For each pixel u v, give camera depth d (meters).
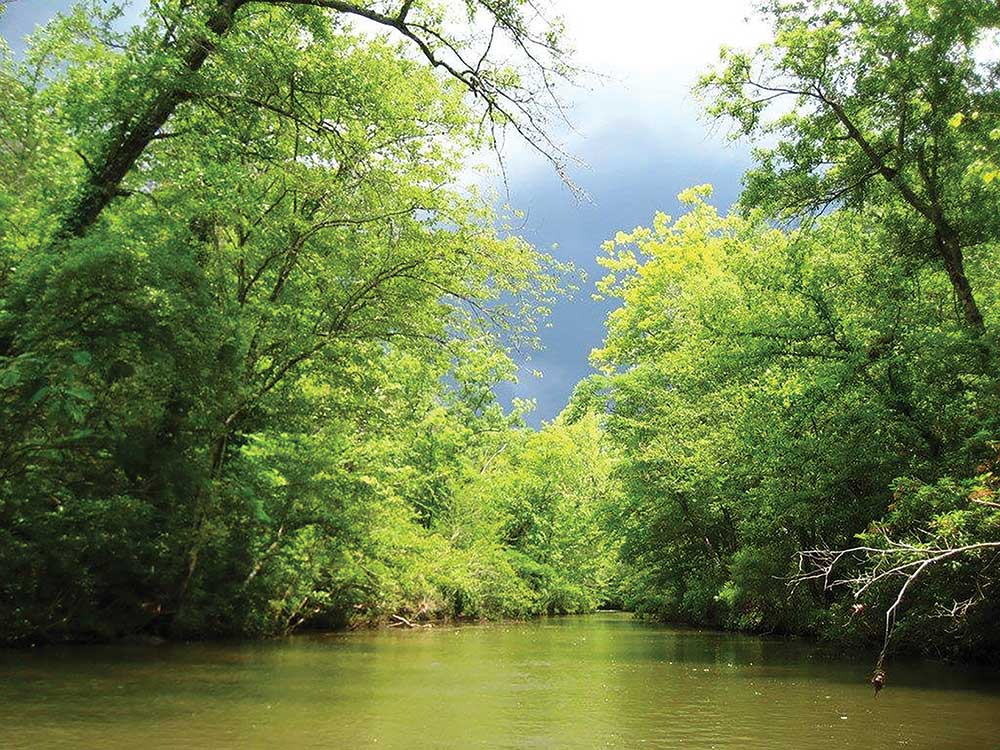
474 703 10.98
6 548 15.60
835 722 9.59
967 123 17.03
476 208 21.22
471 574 37.03
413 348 21.78
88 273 13.17
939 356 17.09
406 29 15.95
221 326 16.08
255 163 18.14
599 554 51.38
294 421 21.41
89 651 16.69
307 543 24.03
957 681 13.30
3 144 15.88
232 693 11.52
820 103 19.48
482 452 48.53
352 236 20.48
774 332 20.00
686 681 13.40
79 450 16.36
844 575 19.84
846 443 18.48
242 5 16.56
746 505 25.39
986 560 12.51
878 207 20.56
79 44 15.55
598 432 56.78
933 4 17.56
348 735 8.63
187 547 19.58
